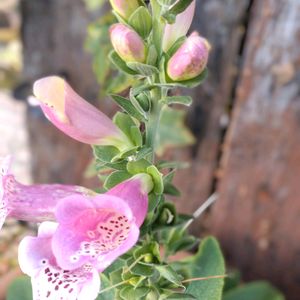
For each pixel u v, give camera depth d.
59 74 0.39
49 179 0.45
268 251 0.39
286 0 0.30
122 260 0.20
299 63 0.32
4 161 0.17
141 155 0.17
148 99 0.17
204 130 0.36
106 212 0.16
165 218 0.19
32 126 0.43
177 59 0.16
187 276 0.23
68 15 0.37
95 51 0.31
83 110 0.18
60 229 0.15
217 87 0.34
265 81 0.33
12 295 0.31
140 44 0.17
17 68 0.54
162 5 0.16
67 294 0.15
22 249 0.17
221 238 0.40
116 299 0.19
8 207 0.17
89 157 0.41
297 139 0.34
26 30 0.39
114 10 0.18
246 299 0.33
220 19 0.32
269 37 0.32
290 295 0.40
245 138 0.36
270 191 0.37
